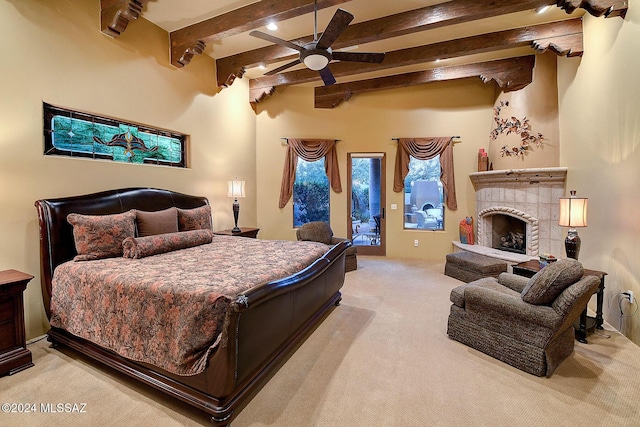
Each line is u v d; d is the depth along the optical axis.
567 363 2.34
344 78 5.76
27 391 2.04
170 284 1.96
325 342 2.72
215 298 1.76
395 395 2.00
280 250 3.17
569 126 4.05
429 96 5.93
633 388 2.04
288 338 2.44
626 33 2.80
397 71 5.44
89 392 2.03
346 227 6.27
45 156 2.88
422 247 6.05
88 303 2.26
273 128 6.21
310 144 6.12
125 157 3.70
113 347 2.08
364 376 2.21
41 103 2.84
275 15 3.38
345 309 3.49
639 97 2.62
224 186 5.28
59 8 2.96
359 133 6.18
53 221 2.73
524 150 4.76
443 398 1.97
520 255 4.65
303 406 1.90
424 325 3.07
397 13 3.67
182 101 4.40
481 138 5.71
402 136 6.05
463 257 4.65
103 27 3.31
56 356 2.48
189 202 4.28
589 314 3.20
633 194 2.70
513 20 3.84
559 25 3.81
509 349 2.34
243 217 5.81
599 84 3.31
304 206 6.38
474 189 5.75
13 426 1.73
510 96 5.05
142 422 1.77
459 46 4.31
